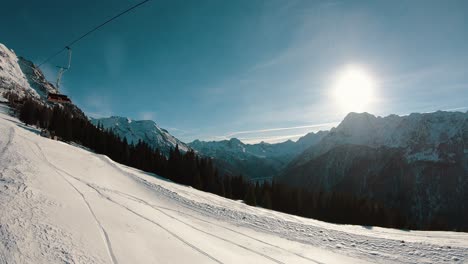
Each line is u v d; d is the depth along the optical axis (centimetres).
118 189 2041
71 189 1355
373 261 1149
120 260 669
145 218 1230
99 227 859
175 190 2606
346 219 6612
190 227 1391
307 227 1717
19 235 609
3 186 967
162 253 830
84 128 7438
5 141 2533
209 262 875
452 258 1156
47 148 3056
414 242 1416
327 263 1092
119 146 7231
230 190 7062
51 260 553
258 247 1225
